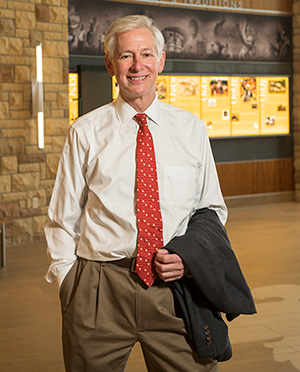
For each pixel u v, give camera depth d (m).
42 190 6.53
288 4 9.13
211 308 1.75
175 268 1.63
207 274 1.65
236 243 6.20
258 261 5.36
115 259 1.70
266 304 4.05
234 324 3.65
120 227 1.70
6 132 6.19
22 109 6.27
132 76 1.67
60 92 6.59
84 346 1.71
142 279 1.67
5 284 4.75
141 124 1.74
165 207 1.72
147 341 1.73
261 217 7.89
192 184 1.79
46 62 6.44
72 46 7.47
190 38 8.36
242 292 1.76
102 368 1.72
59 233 1.81
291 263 5.27
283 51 9.23
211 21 8.51
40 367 3.04
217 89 8.59
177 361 1.74
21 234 6.39
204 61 8.51
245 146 8.98
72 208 1.79
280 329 3.55
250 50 8.91
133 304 1.69
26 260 5.61
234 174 8.87
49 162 6.55
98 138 1.74
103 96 7.58
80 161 1.75
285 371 2.94
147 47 1.67
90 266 1.73
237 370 2.96
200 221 1.80
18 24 6.15
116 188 1.71
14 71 6.17
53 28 6.44
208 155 1.87
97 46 7.66
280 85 9.16
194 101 8.42
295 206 8.88
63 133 6.64
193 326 1.70
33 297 4.37
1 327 3.69
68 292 1.75
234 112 8.77
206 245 1.68
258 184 9.12
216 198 1.88
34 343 3.40
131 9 7.84
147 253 1.67
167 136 1.77
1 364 3.08
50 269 1.79
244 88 8.82
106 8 7.66
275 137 9.27
